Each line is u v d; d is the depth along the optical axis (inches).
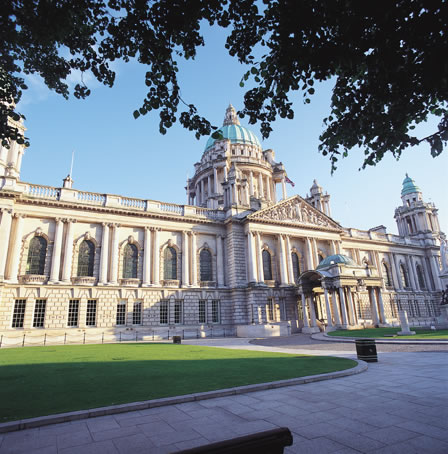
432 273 3425.2
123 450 290.5
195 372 629.6
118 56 418.9
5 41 453.7
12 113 476.7
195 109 418.0
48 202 1808.6
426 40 320.2
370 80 381.1
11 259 1680.6
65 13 388.5
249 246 2244.1
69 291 1764.3
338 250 2699.3
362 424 343.9
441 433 313.9
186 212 2240.4
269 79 406.9
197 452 166.4
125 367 697.6
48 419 357.7
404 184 3946.9
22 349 1174.3
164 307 2009.1
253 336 1950.1
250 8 362.6
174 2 348.2
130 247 2033.7
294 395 467.2
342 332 1716.3
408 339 1204.5
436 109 405.4
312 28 346.0
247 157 3400.6
